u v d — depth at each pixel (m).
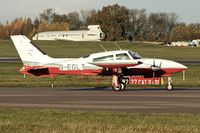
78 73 80.81
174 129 35.22
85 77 107.81
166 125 37.69
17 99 63.88
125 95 69.31
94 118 42.62
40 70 81.81
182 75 118.44
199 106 54.97
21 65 147.62
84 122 39.28
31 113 46.25
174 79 104.56
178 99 62.91
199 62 162.25
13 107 54.03
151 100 61.81
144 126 36.66
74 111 48.88
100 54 80.25
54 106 55.53
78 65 80.56
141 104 57.25
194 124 38.56
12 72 128.62
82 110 51.12
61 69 81.25
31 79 104.19
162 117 43.59
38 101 61.28
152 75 80.06
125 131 33.94
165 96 67.31
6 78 107.44
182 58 196.75
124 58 79.19
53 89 82.00
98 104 57.56
